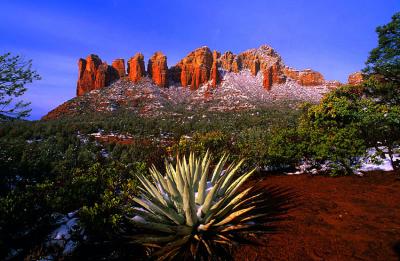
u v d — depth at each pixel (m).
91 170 7.28
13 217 4.51
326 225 4.65
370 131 7.73
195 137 11.10
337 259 3.75
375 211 5.00
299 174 7.84
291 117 47.34
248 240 4.36
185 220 4.29
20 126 44.84
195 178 5.23
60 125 52.81
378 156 8.20
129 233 4.83
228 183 5.10
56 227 5.00
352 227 4.52
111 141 41.22
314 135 7.89
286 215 5.13
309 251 3.97
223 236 4.22
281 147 8.08
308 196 5.98
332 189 6.30
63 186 6.25
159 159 9.15
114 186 6.63
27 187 5.63
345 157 7.20
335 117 8.54
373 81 10.41
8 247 4.44
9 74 10.30
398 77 16.62
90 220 4.55
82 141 40.97
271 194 6.29
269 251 4.06
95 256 4.34
